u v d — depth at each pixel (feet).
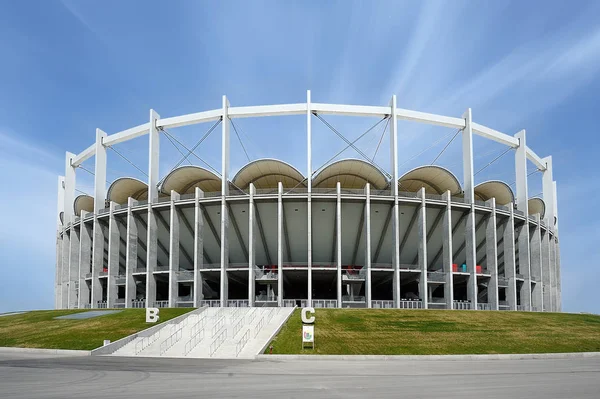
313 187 138.41
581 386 42.29
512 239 134.51
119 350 73.46
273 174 132.57
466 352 70.64
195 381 43.86
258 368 54.29
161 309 108.17
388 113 130.82
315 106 128.98
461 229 135.23
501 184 138.31
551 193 168.86
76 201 153.69
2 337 87.81
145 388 39.83
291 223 130.72
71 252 153.58
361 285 134.51
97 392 37.99
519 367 57.00
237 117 133.80
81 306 142.61
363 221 130.00
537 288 146.61
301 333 79.56
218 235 135.54
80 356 69.36
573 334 85.25
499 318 96.48
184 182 135.64
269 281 124.67
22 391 38.73
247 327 86.02
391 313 98.68
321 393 37.55
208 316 97.30
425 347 72.33
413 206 128.26
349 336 78.02
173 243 125.80
